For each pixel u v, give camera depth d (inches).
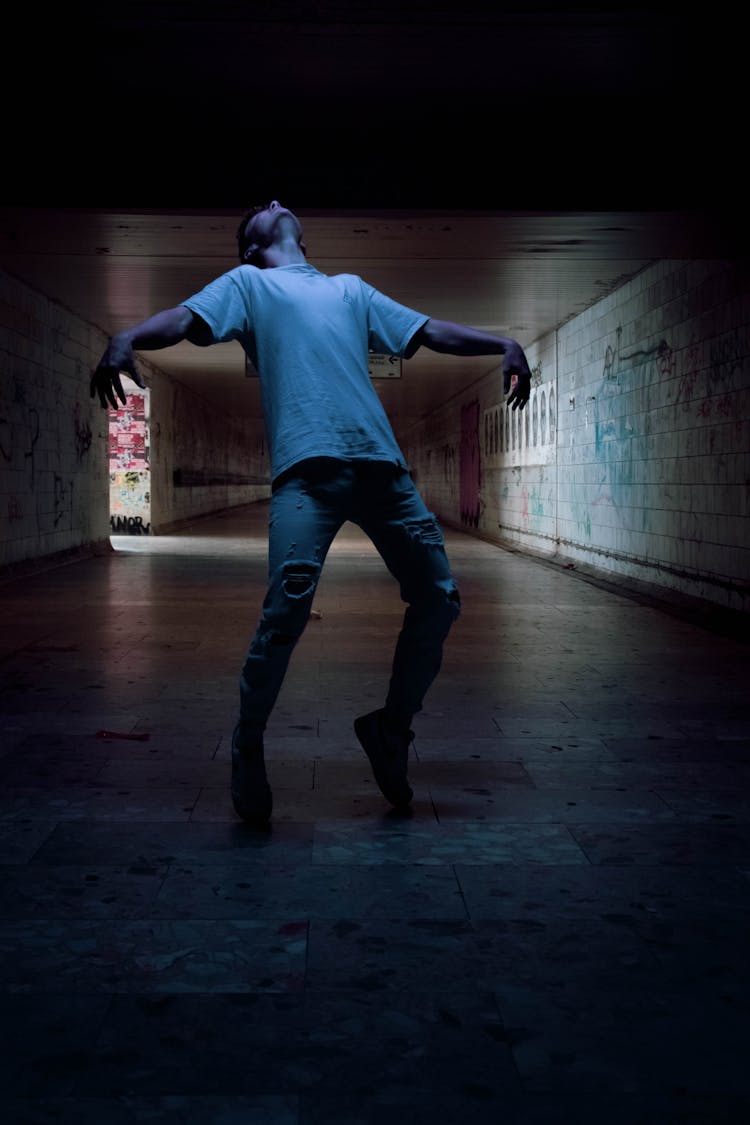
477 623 338.6
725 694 221.1
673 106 295.0
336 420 126.0
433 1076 74.8
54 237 397.4
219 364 888.9
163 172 305.7
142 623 331.9
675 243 354.9
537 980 90.4
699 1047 79.3
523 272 467.2
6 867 117.7
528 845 126.4
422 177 310.2
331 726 189.6
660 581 436.5
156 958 94.4
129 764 162.9
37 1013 84.0
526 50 253.0
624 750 173.8
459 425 1103.0
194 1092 72.6
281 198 309.3
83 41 248.2
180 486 1042.1
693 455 396.8
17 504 504.4
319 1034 80.7
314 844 126.2
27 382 520.4
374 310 134.3
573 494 590.2
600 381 533.0
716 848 125.6
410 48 252.5
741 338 350.3
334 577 481.7
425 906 107.1
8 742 176.4
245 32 242.5
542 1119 69.5
